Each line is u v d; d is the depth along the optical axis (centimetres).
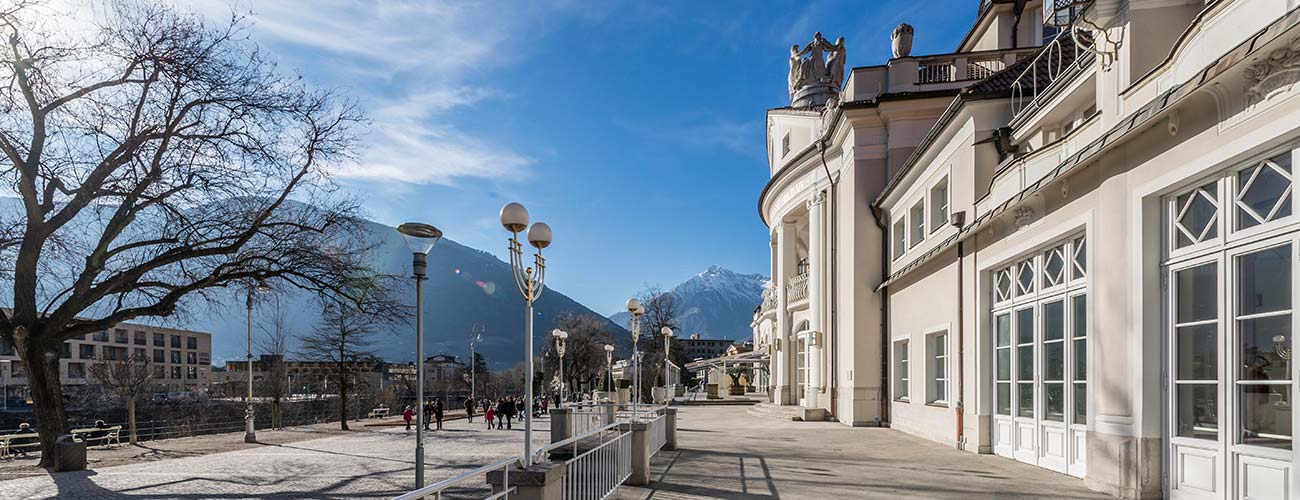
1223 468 767
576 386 9131
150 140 1897
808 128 3183
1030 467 1245
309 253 2036
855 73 2469
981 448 1464
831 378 2627
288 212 2109
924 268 1884
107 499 1238
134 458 1983
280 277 2075
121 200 1889
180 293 2005
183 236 1994
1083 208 1045
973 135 1566
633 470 1105
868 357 2375
